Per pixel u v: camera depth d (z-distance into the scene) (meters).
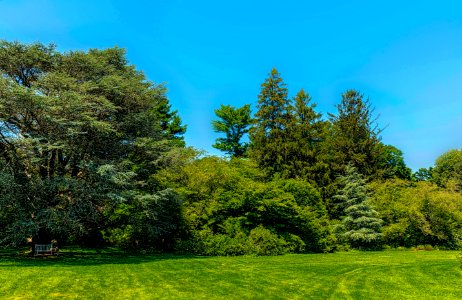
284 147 37.97
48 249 17.61
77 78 18.66
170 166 20.66
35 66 18.11
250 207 23.05
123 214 20.61
